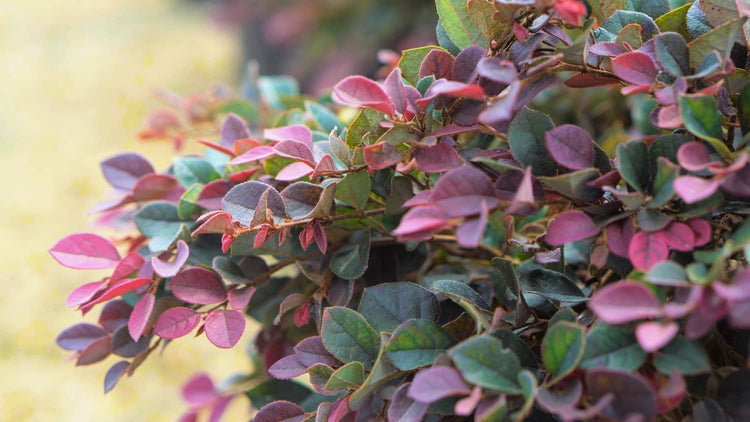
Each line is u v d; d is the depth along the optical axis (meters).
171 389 2.01
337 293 0.87
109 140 3.63
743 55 0.81
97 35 5.45
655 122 0.80
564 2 0.77
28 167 3.43
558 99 1.30
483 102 0.81
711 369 0.77
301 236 0.82
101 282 0.85
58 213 3.00
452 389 0.75
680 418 0.78
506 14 0.79
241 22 3.82
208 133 1.15
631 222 0.78
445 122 0.83
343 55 2.96
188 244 0.89
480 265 0.94
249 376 1.02
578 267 0.91
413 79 0.85
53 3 6.43
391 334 0.81
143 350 0.87
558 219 0.78
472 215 0.76
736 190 0.75
